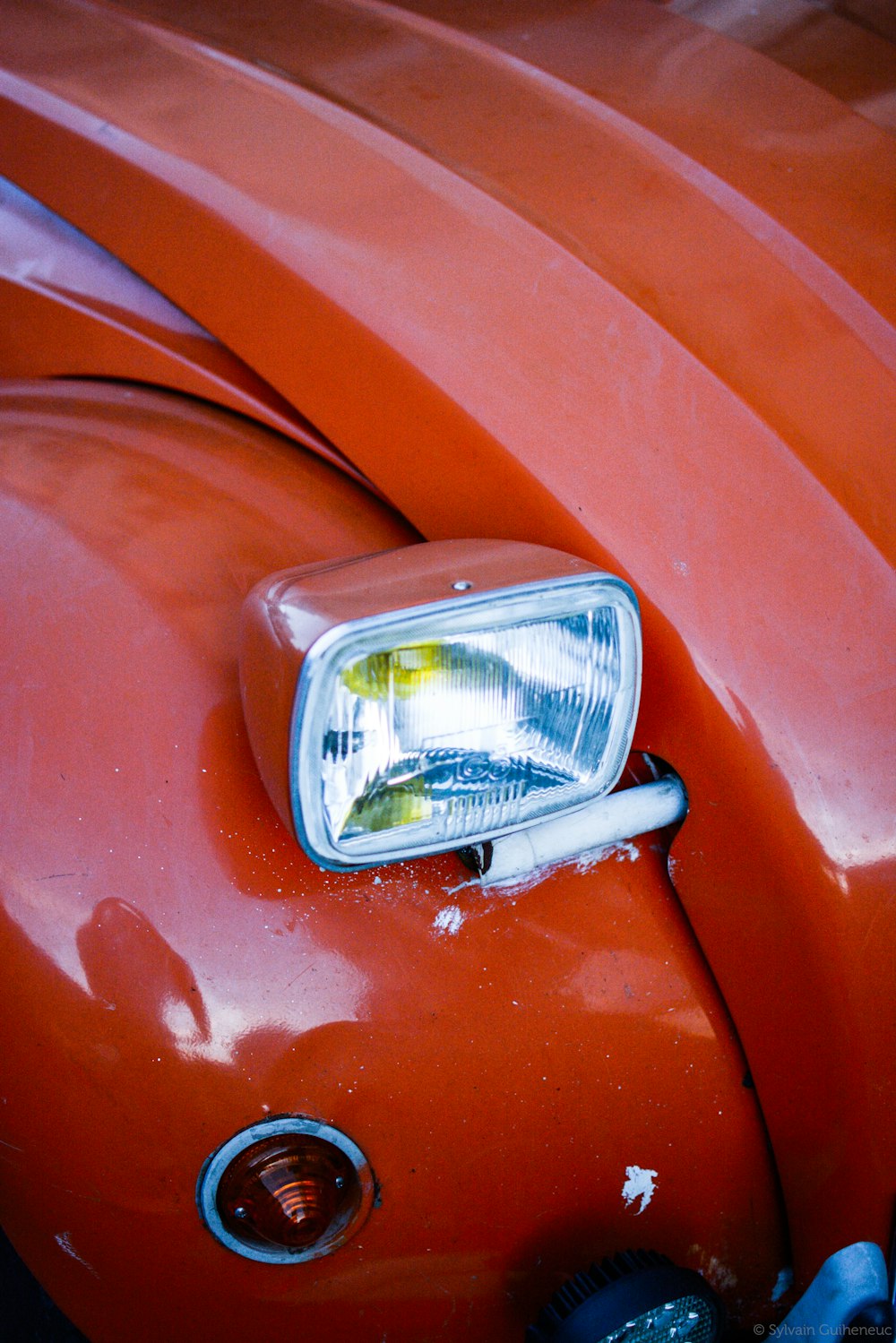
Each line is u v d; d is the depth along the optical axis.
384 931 0.93
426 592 0.78
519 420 1.00
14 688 0.95
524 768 0.83
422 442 1.06
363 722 0.76
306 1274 0.96
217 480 1.13
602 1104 0.98
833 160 1.34
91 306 1.33
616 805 0.96
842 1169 0.97
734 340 1.11
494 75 1.41
